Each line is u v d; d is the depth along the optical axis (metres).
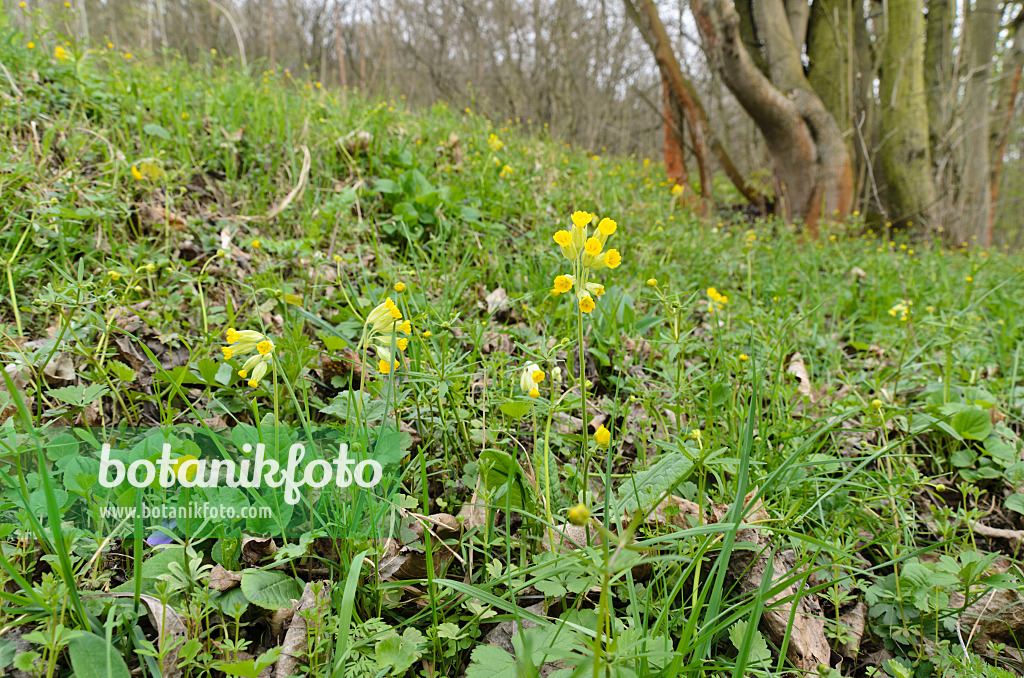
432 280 2.97
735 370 2.39
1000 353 3.19
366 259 3.25
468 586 1.21
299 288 2.76
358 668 1.19
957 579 1.54
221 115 4.31
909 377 2.77
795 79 8.12
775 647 1.46
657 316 2.98
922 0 9.33
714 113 17.70
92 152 3.35
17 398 1.06
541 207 4.38
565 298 2.81
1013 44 11.73
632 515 1.55
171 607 1.21
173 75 5.04
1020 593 1.59
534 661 1.16
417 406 1.77
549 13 15.42
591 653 1.07
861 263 5.19
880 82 9.81
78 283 1.94
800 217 8.39
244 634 1.34
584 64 16.08
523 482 1.52
